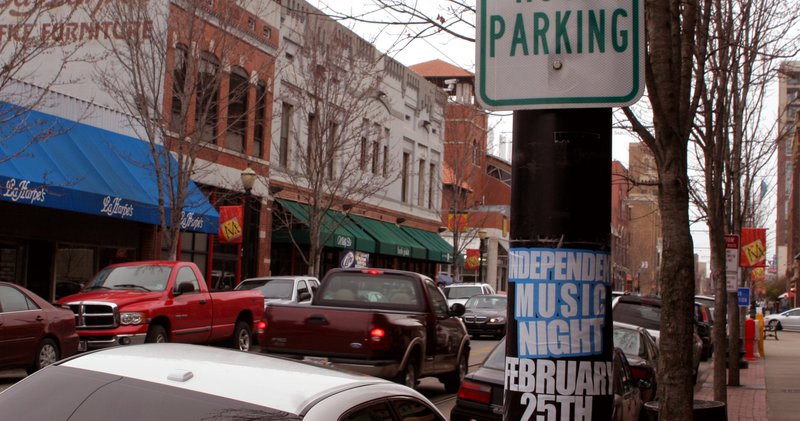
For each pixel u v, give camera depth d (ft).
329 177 99.35
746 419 43.70
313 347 38.73
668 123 17.08
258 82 92.48
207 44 79.36
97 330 48.70
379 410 12.07
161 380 11.02
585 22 12.29
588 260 12.04
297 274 108.88
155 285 52.65
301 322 38.99
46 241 71.26
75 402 10.75
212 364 11.87
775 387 60.39
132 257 80.33
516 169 12.41
